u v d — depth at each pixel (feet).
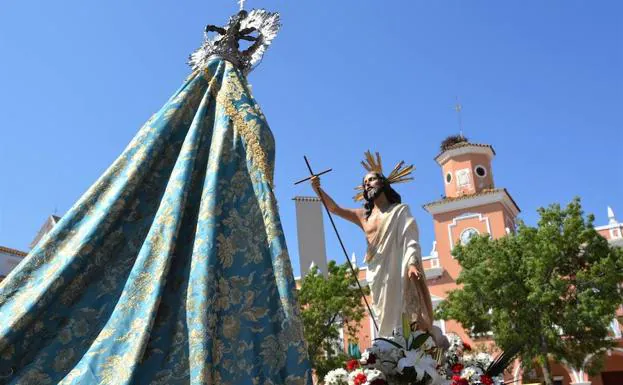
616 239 102.94
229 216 14.52
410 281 19.08
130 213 15.20
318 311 86.22
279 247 14.23
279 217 14.94
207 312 12.07
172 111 17.24
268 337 12.92
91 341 13.03
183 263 14.14
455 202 113.50
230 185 15.31
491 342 93.56
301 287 89.40
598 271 72.18
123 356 11.64
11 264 91.25
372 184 21.56
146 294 12.68
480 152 122.01
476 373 16.90
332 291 86.74
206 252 13.12
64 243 14.17
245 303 13.23
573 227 74.59
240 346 12.48
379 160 23.36
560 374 103.40
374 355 16.02
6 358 12.19
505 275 74.38
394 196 21.70
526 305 73.31
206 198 14.33
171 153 16.74
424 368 15.49
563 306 72.84
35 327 12.76
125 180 15.06
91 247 13.71
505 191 110.52
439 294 107.96
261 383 12.24
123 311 12.48
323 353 86.38
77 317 13.30
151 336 12.73
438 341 18.89
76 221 14.61
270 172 16.21
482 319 76.95
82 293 13.62
